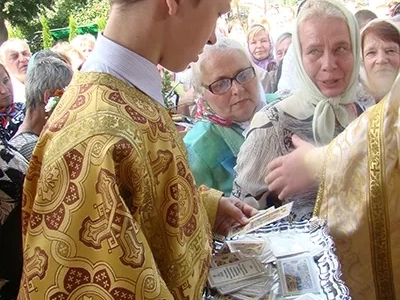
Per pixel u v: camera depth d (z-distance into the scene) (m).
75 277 0.51
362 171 0.93
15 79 2.79
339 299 0.66
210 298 0.70
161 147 0.58
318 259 0.76
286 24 2.92
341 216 0.96
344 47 1.13
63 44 3.25
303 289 0.69
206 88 1.34
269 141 1.16
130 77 0.59
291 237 0.84
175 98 1.88
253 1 3.08
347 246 0.96
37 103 1.59
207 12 0.61
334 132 1.14
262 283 0.72
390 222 0.92
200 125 1.38
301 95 1.17
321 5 1.14
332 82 1.13
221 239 0.87
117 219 0.51
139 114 0.57
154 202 0.58
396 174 0.91
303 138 1.15
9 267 0.88
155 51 0.61
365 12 1.80
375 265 0.95
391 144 0.90
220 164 1.33
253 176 1.17
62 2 8.17
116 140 0.53
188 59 0.64
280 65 2.21
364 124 0.94
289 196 1.03
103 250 0.51
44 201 0.54
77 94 0.58
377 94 1.29
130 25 0.59
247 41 2.47
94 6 8.07
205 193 0.93
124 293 0.51
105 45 0.60
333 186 0.96
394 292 0.96
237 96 1.32
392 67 1.28
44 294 0.52
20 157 0.98
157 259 0.59
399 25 1.32
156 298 0.52
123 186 0.54
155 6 0.59
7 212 0.89
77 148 0.53
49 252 0.52
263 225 0.84
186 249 0.60
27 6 7.59
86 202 0.52
